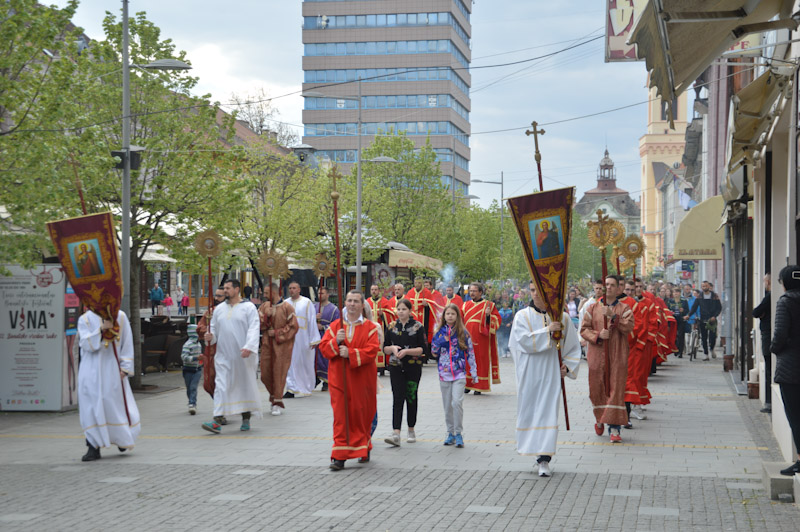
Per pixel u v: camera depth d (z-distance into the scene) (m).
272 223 31.31
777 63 10.17
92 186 17.28
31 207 14.13
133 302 19.23
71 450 11.78
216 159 20.52
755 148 14.24
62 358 15.75
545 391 9.79
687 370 23.39
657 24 6.53
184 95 20.39
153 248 23.69
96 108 19.62
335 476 9.80
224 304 13.30
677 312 27.77
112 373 11.11
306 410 15.66
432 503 8.44
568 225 9.90
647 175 116.44
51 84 14.88
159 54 20.62
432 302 21.95
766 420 13.91
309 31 113.81
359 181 36.41
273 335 15.05
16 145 14.13
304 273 31.92
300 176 36.81
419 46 112.31
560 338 9.78
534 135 10.08
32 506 8.44
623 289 14.21
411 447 11.66
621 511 8.02
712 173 42.06
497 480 9.48
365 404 10.35
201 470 10.22
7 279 15.80
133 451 11.56
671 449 11.35
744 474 9.72
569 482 9.34
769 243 14.55
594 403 12.09
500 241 62.06
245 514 8.06
